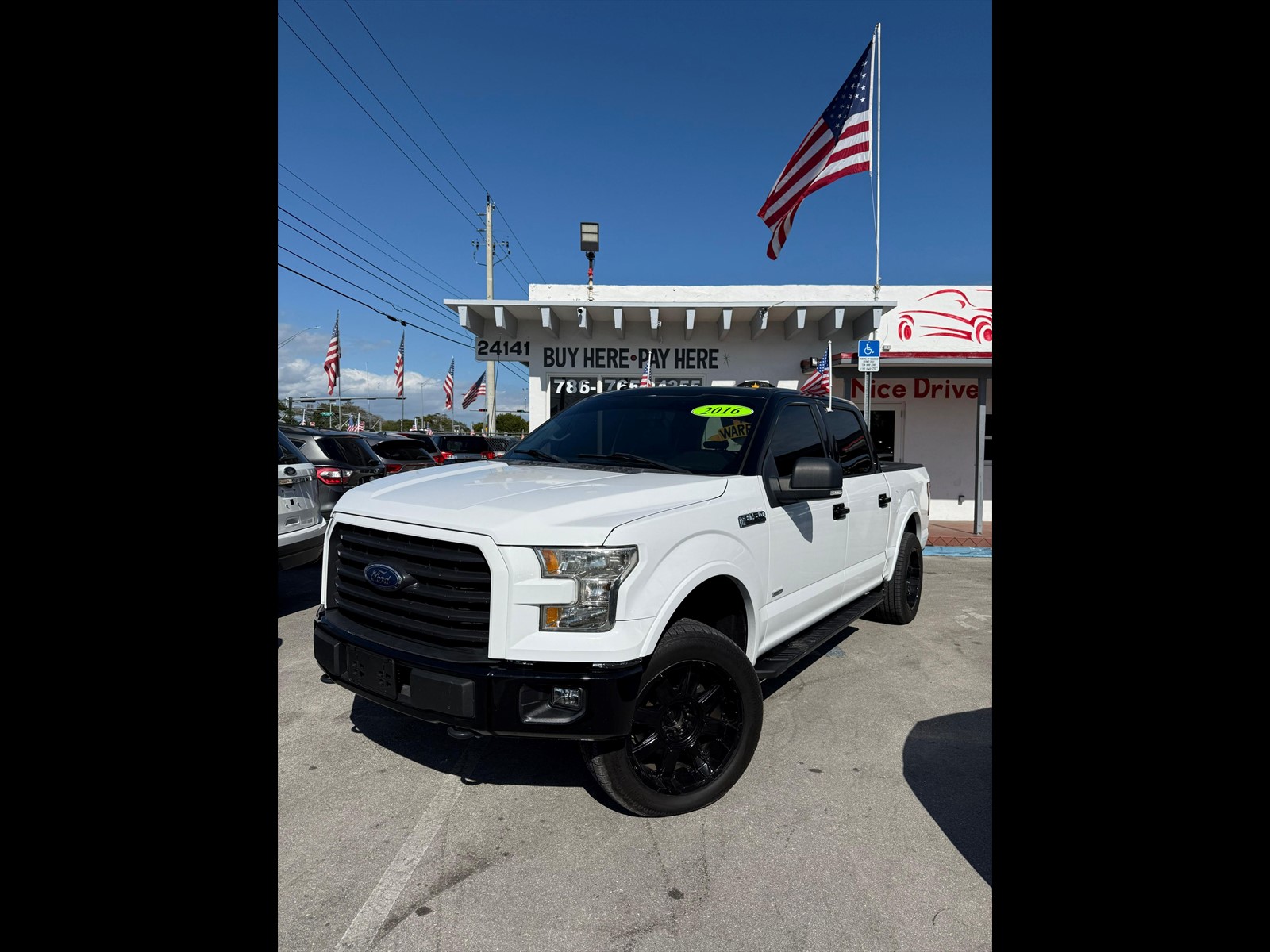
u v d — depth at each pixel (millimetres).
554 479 3199
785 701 4051
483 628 2525
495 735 2426
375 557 2850
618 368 12250
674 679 2744
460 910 2209
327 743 3439
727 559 3021
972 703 4035
